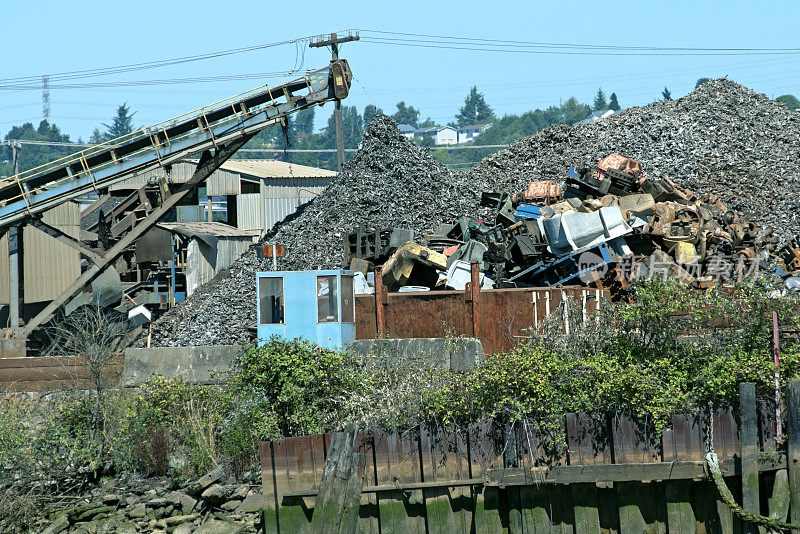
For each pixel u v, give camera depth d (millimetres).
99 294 136375
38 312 142875
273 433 76750
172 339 123000
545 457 67812
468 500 68438
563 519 67312
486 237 111125
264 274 86938
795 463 65625
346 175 157125
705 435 66750
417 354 82875
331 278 86562
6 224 130750
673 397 66812
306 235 143500
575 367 69750
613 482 67062
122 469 82312
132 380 92312
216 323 123750
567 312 77562
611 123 185125
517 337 82750
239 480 76250
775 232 135500
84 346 93000
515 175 163625
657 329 73625
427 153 165375
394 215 142875
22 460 80188
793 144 169250
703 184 153125
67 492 80375
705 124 176500
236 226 194875
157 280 162000
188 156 141375
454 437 68938
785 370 68500
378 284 90875
